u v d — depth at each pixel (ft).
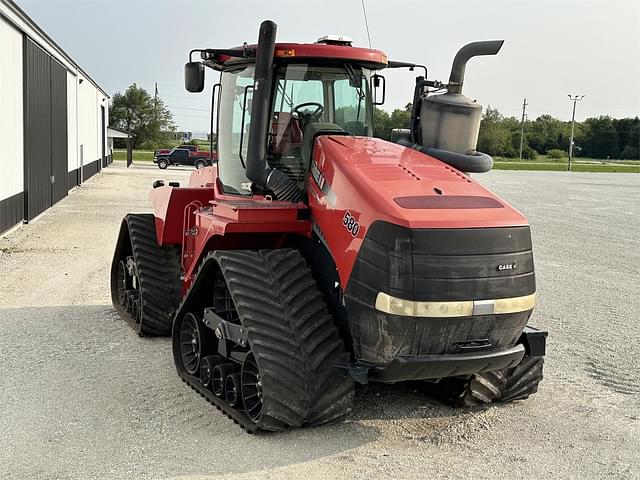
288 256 17.13
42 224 52.65
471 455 15.90
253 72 18.83
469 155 17.98
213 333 19.69
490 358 15.23
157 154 159.22
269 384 15.40
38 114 57.52
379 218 14.83
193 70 18.83
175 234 23.50
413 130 19.06
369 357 15.43
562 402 19.47
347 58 17.90
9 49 47.24
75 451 15.44
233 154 19.93
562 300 32.50
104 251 41.09
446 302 14.60
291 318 16.07
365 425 17.29
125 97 339.57
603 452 16.33
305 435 16.49
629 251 47.75
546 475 15.07
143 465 14.84
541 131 409.08
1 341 23.27
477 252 14.85
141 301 23.63
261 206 17.04
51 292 30.63
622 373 22.12
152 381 19.88
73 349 22.65
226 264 16.74
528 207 79.00
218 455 15.35
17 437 16.08
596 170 227.81
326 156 16.92
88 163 108.47
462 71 18.12
